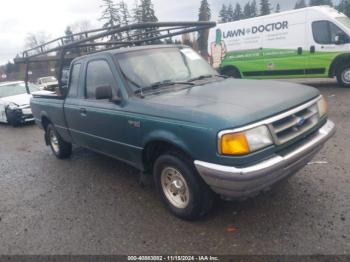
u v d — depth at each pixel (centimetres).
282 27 1115
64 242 322
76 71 467
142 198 399
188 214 326
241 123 264
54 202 416
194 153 289
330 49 1032
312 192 366
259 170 262
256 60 1208
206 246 292
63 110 497
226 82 398
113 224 345
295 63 1111
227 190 277
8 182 511
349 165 433
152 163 377
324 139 327
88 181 475
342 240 280
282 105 295
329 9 1055
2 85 1141
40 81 2383
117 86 380
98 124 415
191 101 317
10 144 780
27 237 338
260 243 288
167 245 300
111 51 405
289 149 295
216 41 1321
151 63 404
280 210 337
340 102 835
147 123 333
